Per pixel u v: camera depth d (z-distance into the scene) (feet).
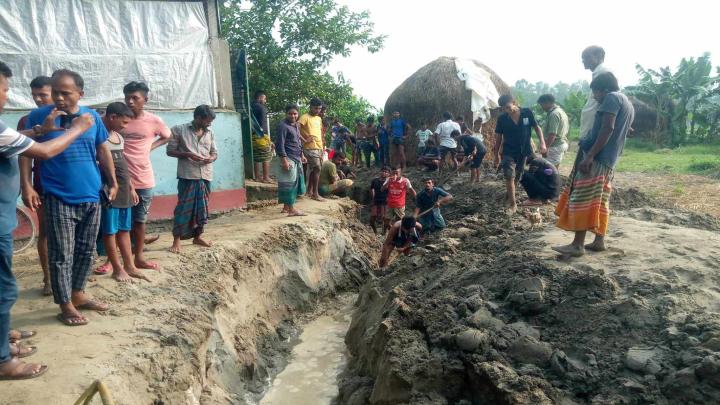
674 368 12.19
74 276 14.99
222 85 30.94
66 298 14.34
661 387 11.91
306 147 35.27
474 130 60.23
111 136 16.61
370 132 64.23
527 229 23.12
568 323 14.56
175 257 20.47
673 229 19.90
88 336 13.97
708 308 13.82
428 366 14.56
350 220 36.52
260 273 23.50
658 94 89.45
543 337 14.48
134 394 12.48
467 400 14.15
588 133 17.10
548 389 12.73
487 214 29.94
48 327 14.32
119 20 27.20
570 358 13.56
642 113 94.12
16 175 11.31
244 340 19.70
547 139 29.58
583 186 16.57
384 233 39.01
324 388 19.01
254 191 34.88
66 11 25.85
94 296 16.15
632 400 11.87
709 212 32.89
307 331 24.20
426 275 21.04
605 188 16.58
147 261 19.19
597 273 15.61
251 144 37.24
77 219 14.24
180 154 20.42
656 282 14.94
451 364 14.43
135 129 18.40
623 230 19.90
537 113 102.58
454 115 61.21
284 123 29.68
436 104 61.62
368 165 65.92
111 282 17.17
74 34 26.14
